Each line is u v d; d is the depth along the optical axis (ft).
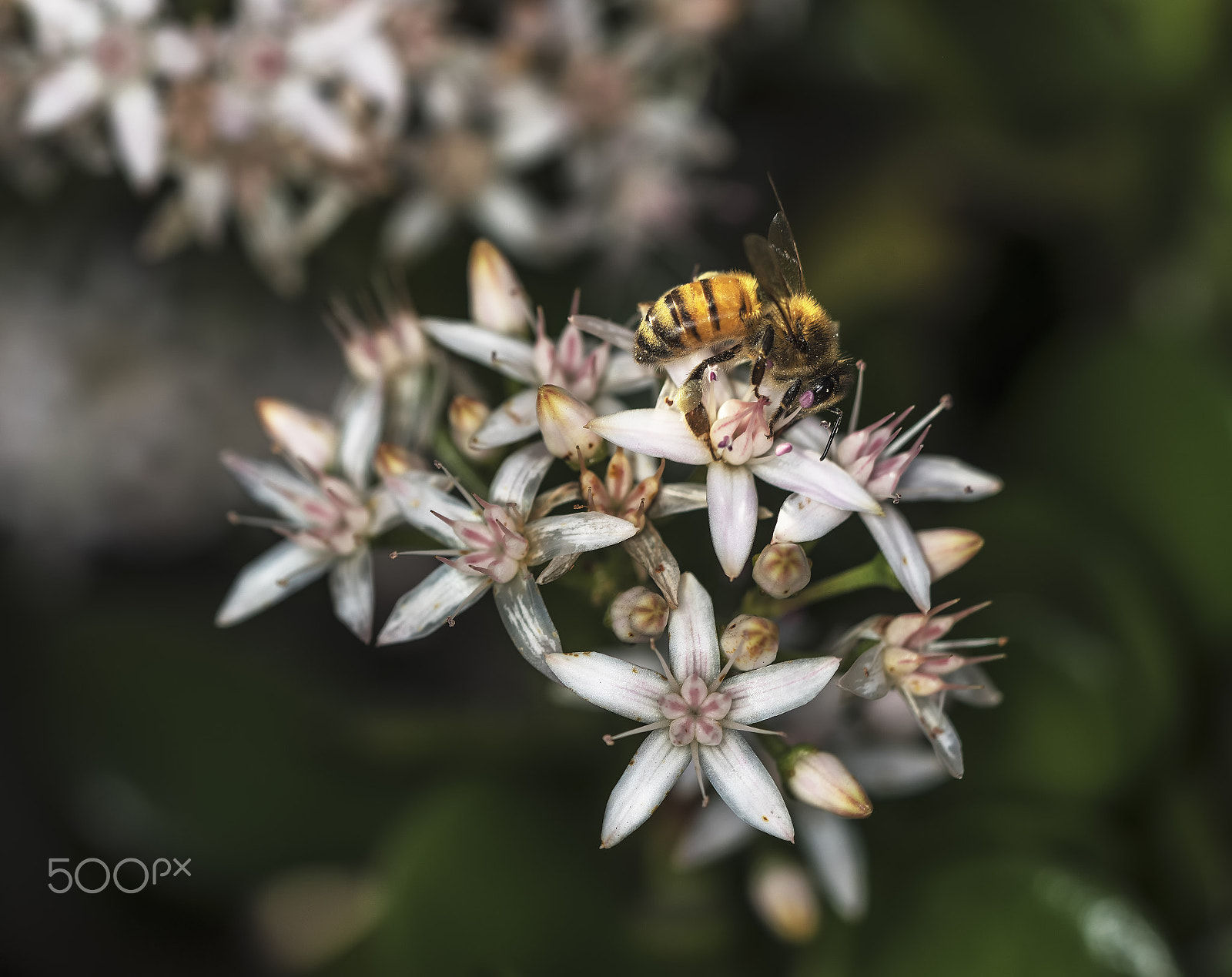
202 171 0.80
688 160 0.87
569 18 0.84
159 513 0.86
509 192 0.84
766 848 0.74
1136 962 0.73
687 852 0.73
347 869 0.79
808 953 0.76
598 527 0.68
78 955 0.83
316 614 0.86
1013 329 0.87
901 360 0.83
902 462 0.69
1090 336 0.83
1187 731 0.79
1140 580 0.78
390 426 0.73
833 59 0.87
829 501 0.68
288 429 0.72
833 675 0.68
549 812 0.77
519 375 0.70
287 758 0.79
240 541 0.86
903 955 0.75
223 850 0.78
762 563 0.68
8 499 0.85
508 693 0.84
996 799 0.77
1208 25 0.83
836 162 0.88
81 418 0.85
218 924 0.84
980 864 0.75
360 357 0.73
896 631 0.69
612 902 0.76
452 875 0.75
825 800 0.68
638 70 0.85
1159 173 0.86
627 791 0.67
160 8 0.79
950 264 0.86
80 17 0.78
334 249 0.84
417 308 0.84
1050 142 0.86
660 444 0.68
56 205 0.84
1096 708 0.76
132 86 0.78
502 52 0.83
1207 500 0.80
